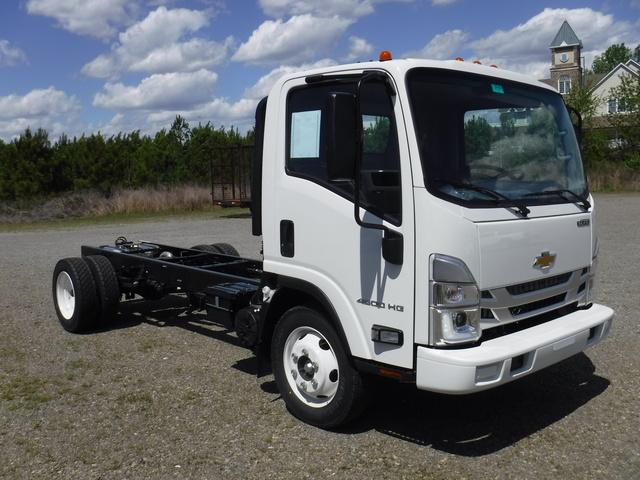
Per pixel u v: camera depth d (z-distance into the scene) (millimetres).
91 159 35562
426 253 4230
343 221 4684
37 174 33938
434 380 4195
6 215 27188
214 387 6051
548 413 5352
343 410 4859
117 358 6984
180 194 29953
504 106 4910
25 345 7527
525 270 4602
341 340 4789
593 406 5469
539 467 4434
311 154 4930
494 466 4457
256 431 5062
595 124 45000
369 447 4762
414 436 4949
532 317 4824
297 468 4461
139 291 8281
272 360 5406
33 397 5848
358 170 4281
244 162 25172
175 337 7793
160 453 4723
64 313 8125
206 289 6430
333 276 4785
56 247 17141
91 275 7832
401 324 4379
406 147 4297
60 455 4719
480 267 4312
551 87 5531
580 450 4680
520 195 4793
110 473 4445
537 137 5133
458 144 4512
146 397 5812
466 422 5203
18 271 13023
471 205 4320
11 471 4488
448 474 4348
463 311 4254
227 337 7777
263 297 5434
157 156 37375
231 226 21703
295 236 5051
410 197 4277
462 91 4645
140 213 28781
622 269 11250
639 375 6156
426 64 4512
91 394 5918
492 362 4160
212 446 4824
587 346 4992
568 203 5094
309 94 4957
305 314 5070
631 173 34625
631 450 4660
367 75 4289
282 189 5133
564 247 4957
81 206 28609
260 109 5578
